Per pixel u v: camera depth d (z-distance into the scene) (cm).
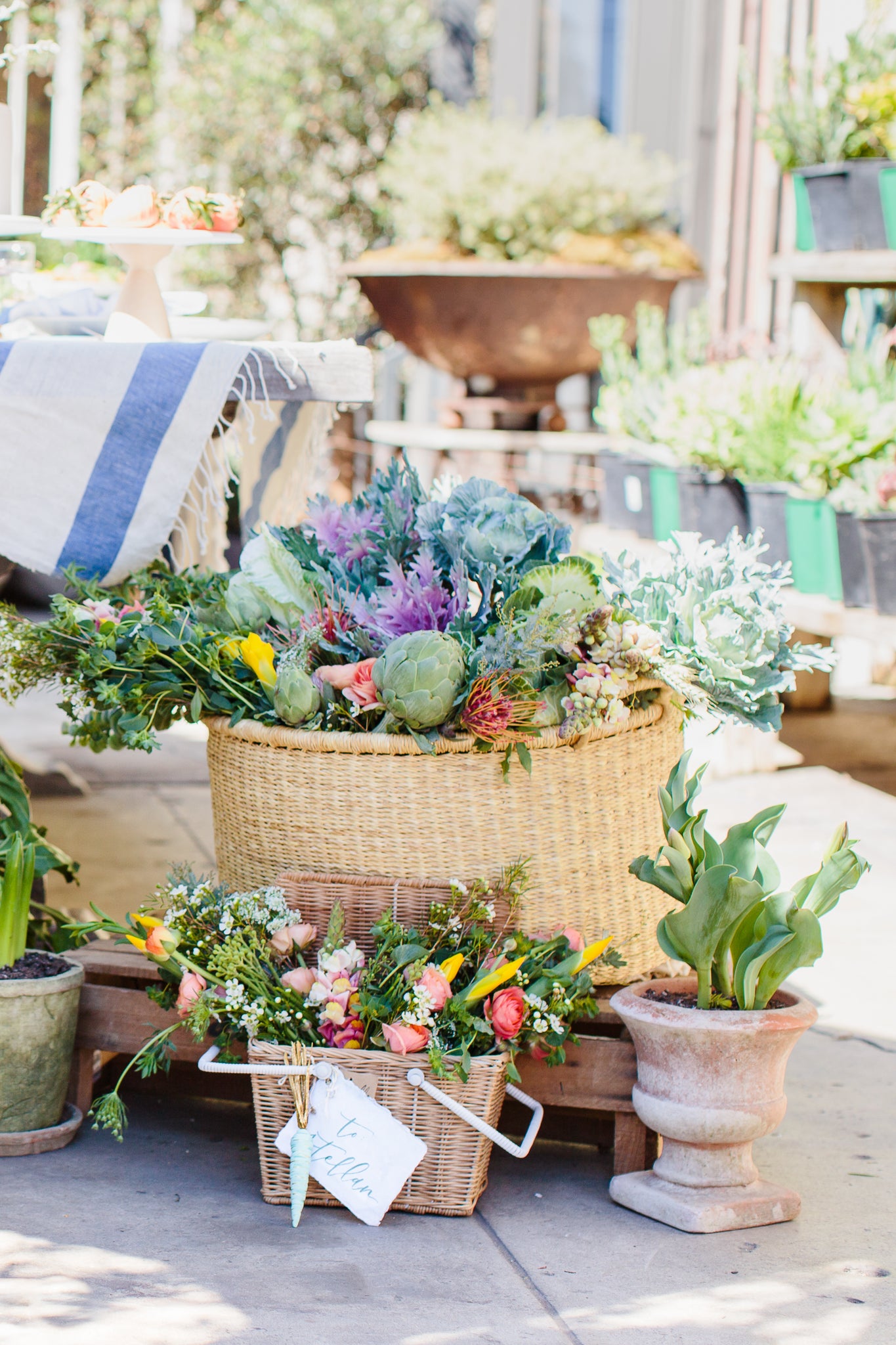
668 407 453
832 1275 181
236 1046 205
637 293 611
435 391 770
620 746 215
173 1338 162
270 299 899
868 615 377
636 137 646
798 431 409
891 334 439
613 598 214
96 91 851
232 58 842
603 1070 204
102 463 225
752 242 648
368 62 856
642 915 222
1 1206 193
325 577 219
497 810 206
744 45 642
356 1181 192
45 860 245
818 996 282
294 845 210
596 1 751
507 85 767
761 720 212
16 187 304
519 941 200
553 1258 184
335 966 192
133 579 241
